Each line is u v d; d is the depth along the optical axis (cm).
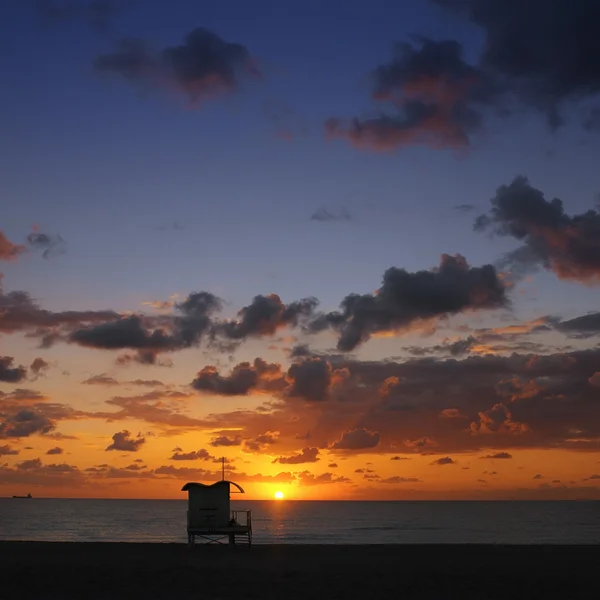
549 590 3133
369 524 17012
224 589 3048
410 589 3112
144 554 4700
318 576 3481
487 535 12169
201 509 5153
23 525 15488
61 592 2959
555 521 19238
